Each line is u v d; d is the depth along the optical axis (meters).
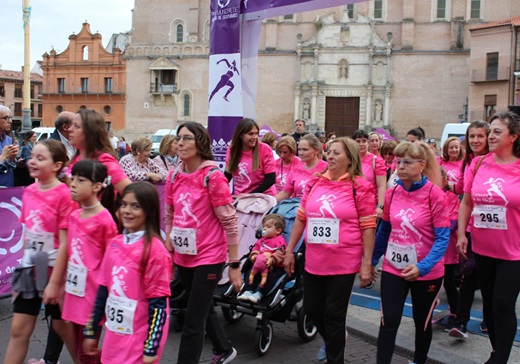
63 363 5.75
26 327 4.79
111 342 4.00
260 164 7.55
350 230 5.20
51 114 60.16
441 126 48.50
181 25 54.62
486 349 6.54
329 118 50.38
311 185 5.51
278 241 6.41
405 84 49.09
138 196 4.00
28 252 4.84
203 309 5.00
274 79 51.31
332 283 5.20
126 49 54.12
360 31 49.19
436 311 7.84
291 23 51.19
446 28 48.69
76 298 4.55
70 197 4.87
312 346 6.52
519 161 5.34
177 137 5.00
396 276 5.25
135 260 3.96
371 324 7.30
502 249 5.31
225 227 5.03
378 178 8.33
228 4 9.44
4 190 7.57
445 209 5.12
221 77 9.55
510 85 43.56
